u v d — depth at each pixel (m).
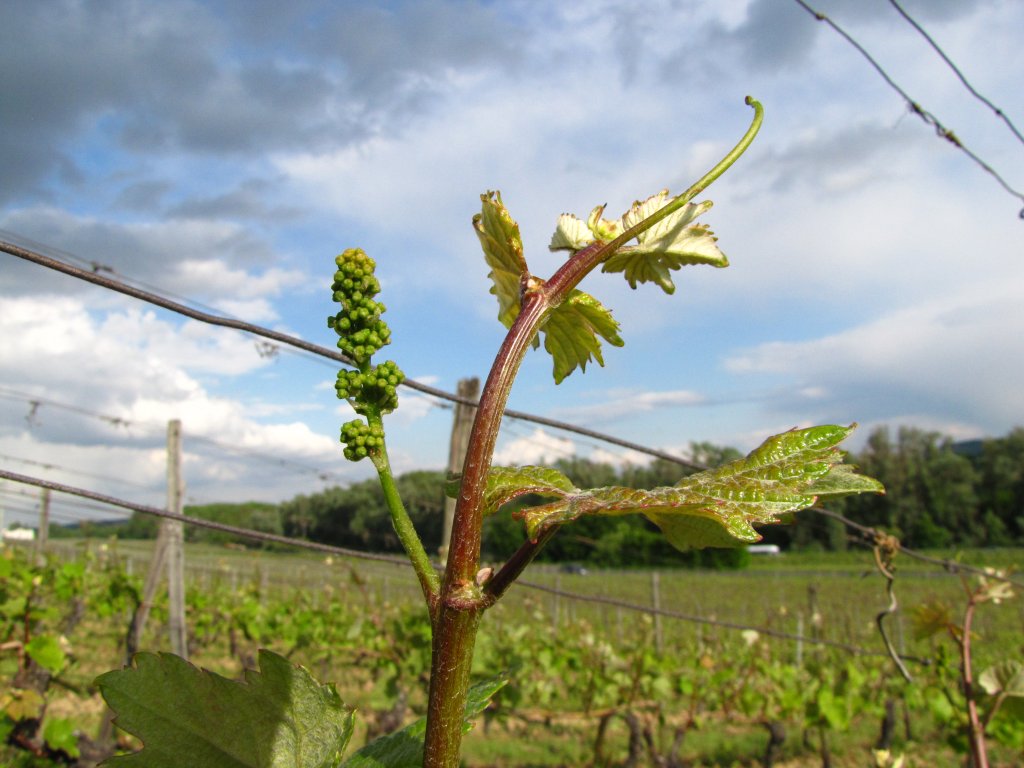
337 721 0.98
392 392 0.94
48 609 7.77
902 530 60.34
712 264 1.16
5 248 1.92
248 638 13.94
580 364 1.27
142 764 0.93
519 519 0.88
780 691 12.06
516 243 1.07
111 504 2.57
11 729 6.26
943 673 6.72
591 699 10.43
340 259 0.95
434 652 0.88
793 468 0.87
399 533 0.92
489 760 9.28
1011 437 65.25
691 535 0.96
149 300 2.20
